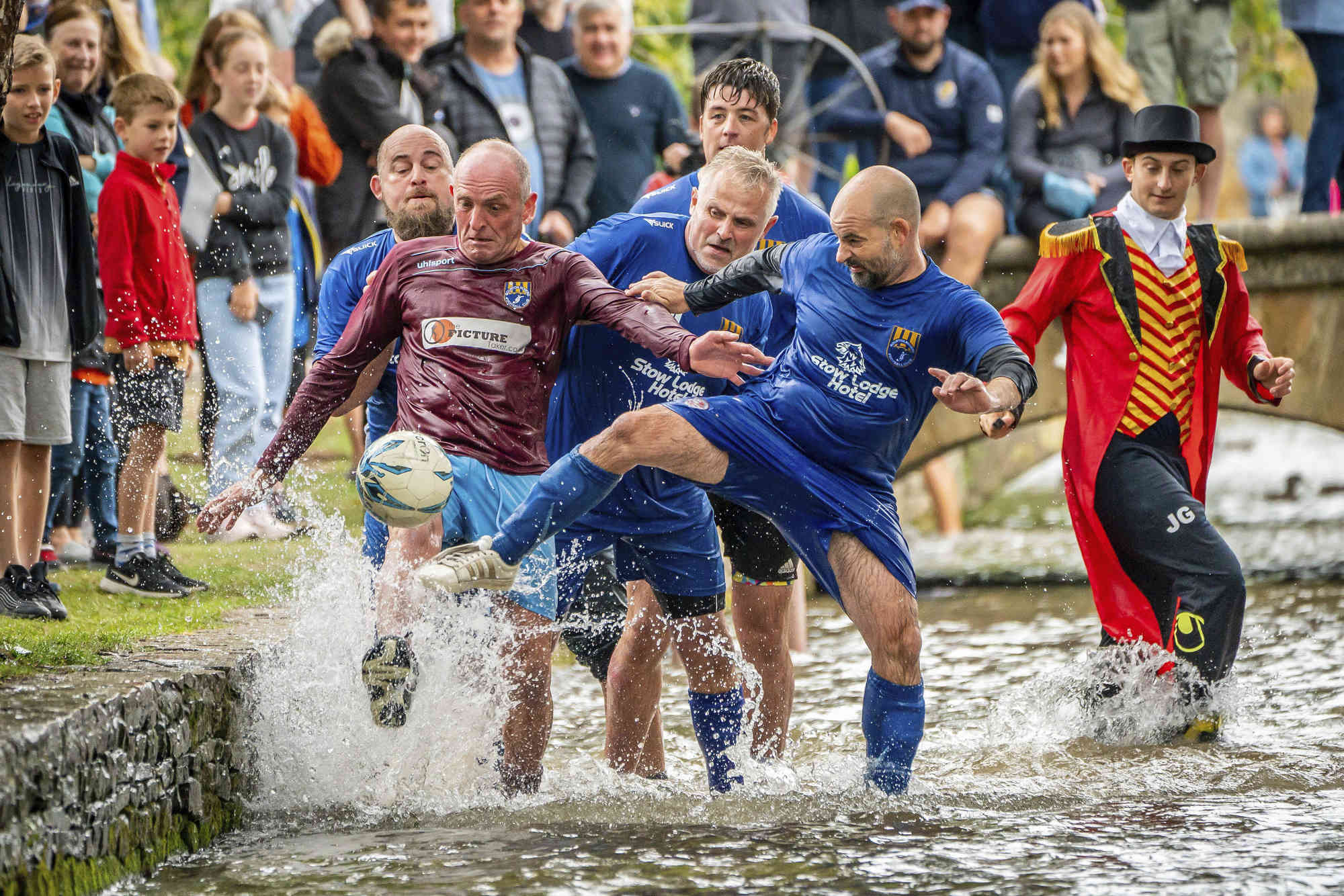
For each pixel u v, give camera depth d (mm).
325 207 31000
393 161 17422
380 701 14539
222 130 27594
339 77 30328
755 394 16219
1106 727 19500
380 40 30219
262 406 28250
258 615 18844
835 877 12641
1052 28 32969
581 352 17172
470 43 30953
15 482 19406
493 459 15852
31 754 11273
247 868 13250
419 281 16109
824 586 16406
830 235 16391
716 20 34281
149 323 22531
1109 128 33312
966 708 21609
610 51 32500
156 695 13438
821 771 17328
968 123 33969
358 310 16484
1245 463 63688
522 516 15125
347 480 34469
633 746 17891
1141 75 37719
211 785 14477
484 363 15867
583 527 17172
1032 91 33438
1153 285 20359
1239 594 19312
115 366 23125
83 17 24344
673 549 17203
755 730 18047
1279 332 34469
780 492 15906
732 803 15797
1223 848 13484
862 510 15812
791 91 34219
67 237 20297
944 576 37844
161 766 13438
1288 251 34188
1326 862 12922
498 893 12227
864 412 15758
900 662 15867
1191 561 19516
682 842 13930
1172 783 16594
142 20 33938
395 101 30391
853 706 22141
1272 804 15422
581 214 31812
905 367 15656
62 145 20328
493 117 30641
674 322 15727
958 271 33750
